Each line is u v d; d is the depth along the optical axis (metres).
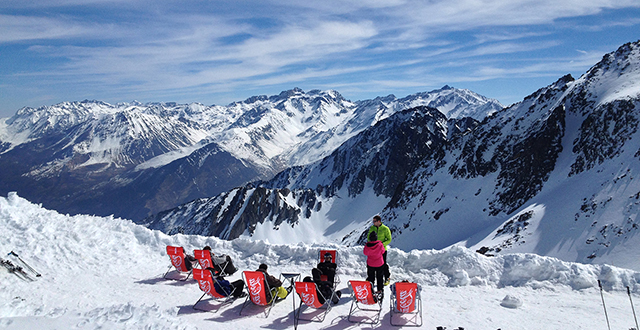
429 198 110.81
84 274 14.16
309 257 16.56
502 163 98.62
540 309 11.21
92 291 12.49
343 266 15.55
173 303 11.70
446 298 12.35
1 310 8.00
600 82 86.69
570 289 12.55
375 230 12.54
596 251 49.28
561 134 86.00
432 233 95.44
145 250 17.81
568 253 52.00
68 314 7.94
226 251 17.92
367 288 10.09
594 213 56.41
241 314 10.77
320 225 193.62
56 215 17.38
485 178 100.06
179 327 8.20
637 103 70.31
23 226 15.16
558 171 79.25
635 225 48.97
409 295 9.93
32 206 17.06
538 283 13.06
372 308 11.30
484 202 92.88
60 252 14.91
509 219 73.06
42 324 7.10
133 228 19.00
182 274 15.06
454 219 94.81
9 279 11.91
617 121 71.44
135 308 8.37
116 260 16.02
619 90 78.25
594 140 73.38
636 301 11.37
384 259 12.61
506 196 88.50
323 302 10.69
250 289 10.84
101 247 16.55
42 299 11.11
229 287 11.64
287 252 17.14
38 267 13.54
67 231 16.31
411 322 10.27
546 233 58.97
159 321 8.06
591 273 12.79
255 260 17.00
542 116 97.56
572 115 87.00
